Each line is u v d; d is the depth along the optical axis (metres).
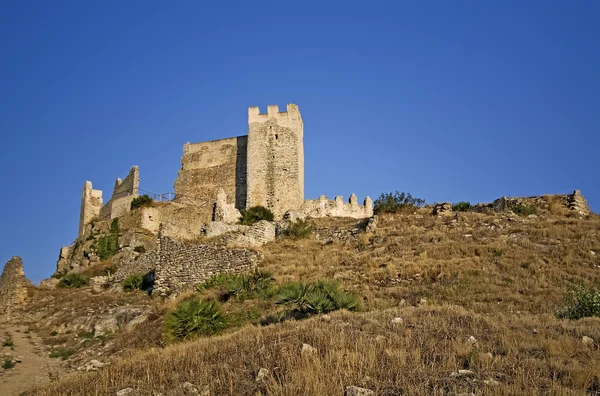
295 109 52.69
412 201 41.47
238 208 54.06
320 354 12.72
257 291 25.64
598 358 11.84
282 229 39.25
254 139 52.44
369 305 21.42
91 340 25.16
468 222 34.78
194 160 57.81
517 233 31.19
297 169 51.12
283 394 10.28
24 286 38.09
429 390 10.20
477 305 20.16
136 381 12.86
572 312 17.91
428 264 25.92
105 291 36.06
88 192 62.25
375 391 10.17
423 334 14.05
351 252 31.73
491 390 9.82
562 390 9.67
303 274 28.19
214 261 31.25
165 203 53.69
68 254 54.56
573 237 29.70
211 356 14.12
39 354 23.67
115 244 49.31
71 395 12.55
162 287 32.12
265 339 14.95
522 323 15.59
